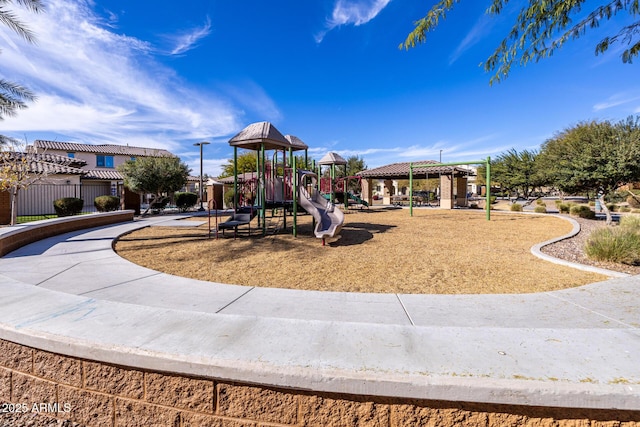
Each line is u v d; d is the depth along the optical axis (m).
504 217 14.73
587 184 13.21
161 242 8.02
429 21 5.70
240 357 1.92
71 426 2.19
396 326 2.44
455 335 2.27
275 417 1.85
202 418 1.93
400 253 6.71
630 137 12.16
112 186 30.91
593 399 1.57
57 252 6.57
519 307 3.46
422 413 1.72
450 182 21.61
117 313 2.72
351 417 1.78
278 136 9.49
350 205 24.69
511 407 1.67
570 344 2.10
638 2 4.74
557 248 7.07
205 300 3.76
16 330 2.31
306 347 2.08
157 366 1.95
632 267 5.39
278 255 6.53
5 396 2.38
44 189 19.09
